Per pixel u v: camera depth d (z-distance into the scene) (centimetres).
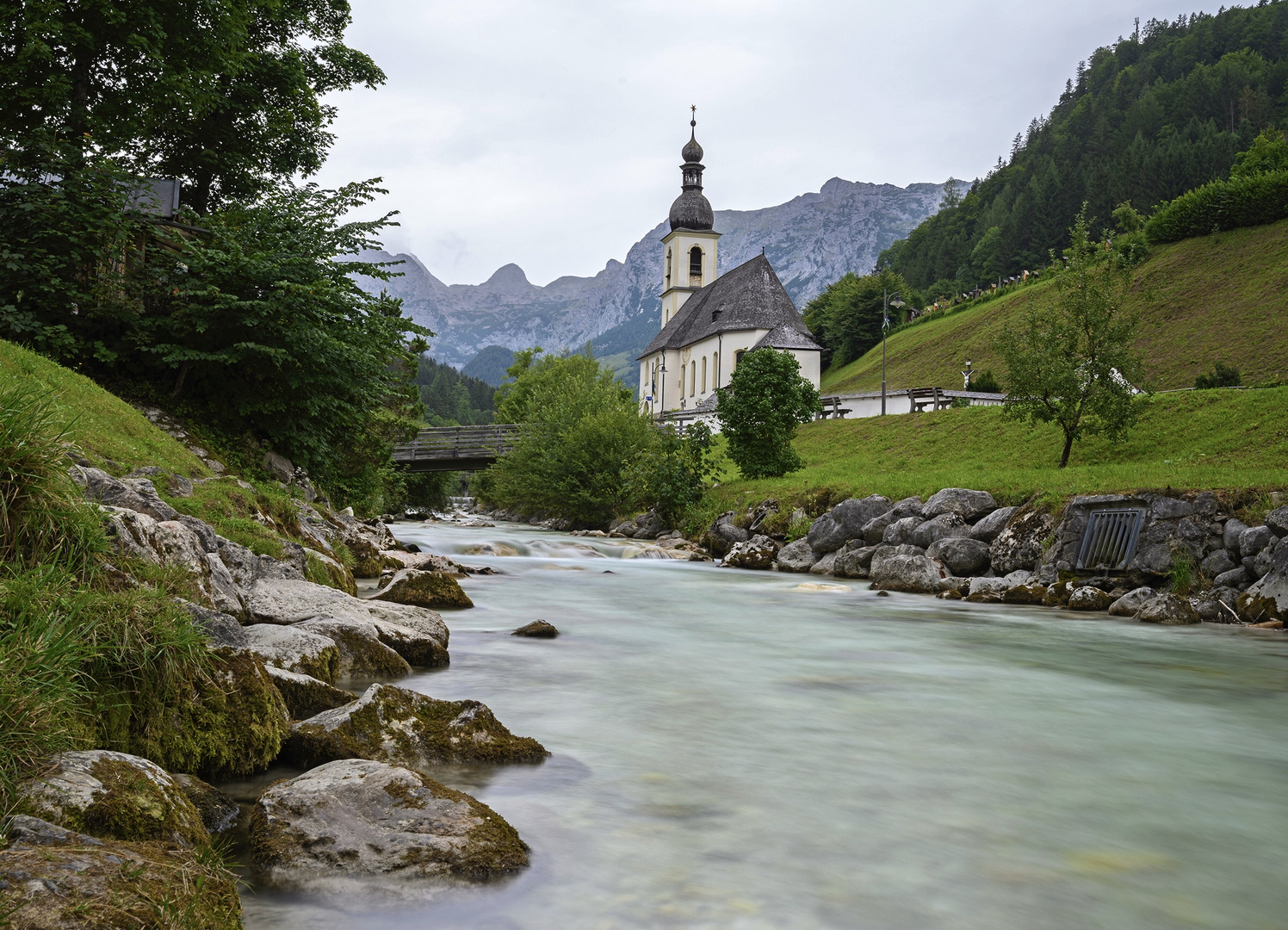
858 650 1079
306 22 2800
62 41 1958
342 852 399
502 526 4372
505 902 380
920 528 2008
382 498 3941
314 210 2006
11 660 386
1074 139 18675
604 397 4278
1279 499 1495
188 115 2330
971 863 441
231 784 499
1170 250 9169
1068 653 1093
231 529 1034
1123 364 2494
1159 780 584
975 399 4538
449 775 545
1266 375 6512
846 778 572
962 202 19950
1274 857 457
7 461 504
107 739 441
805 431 4444
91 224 1633
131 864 311
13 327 1530
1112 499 1662
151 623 479
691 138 10756
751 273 8306
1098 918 385
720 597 1614
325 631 773
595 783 543
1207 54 19712
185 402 1755
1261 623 1323
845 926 369
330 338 1727
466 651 959
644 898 388
